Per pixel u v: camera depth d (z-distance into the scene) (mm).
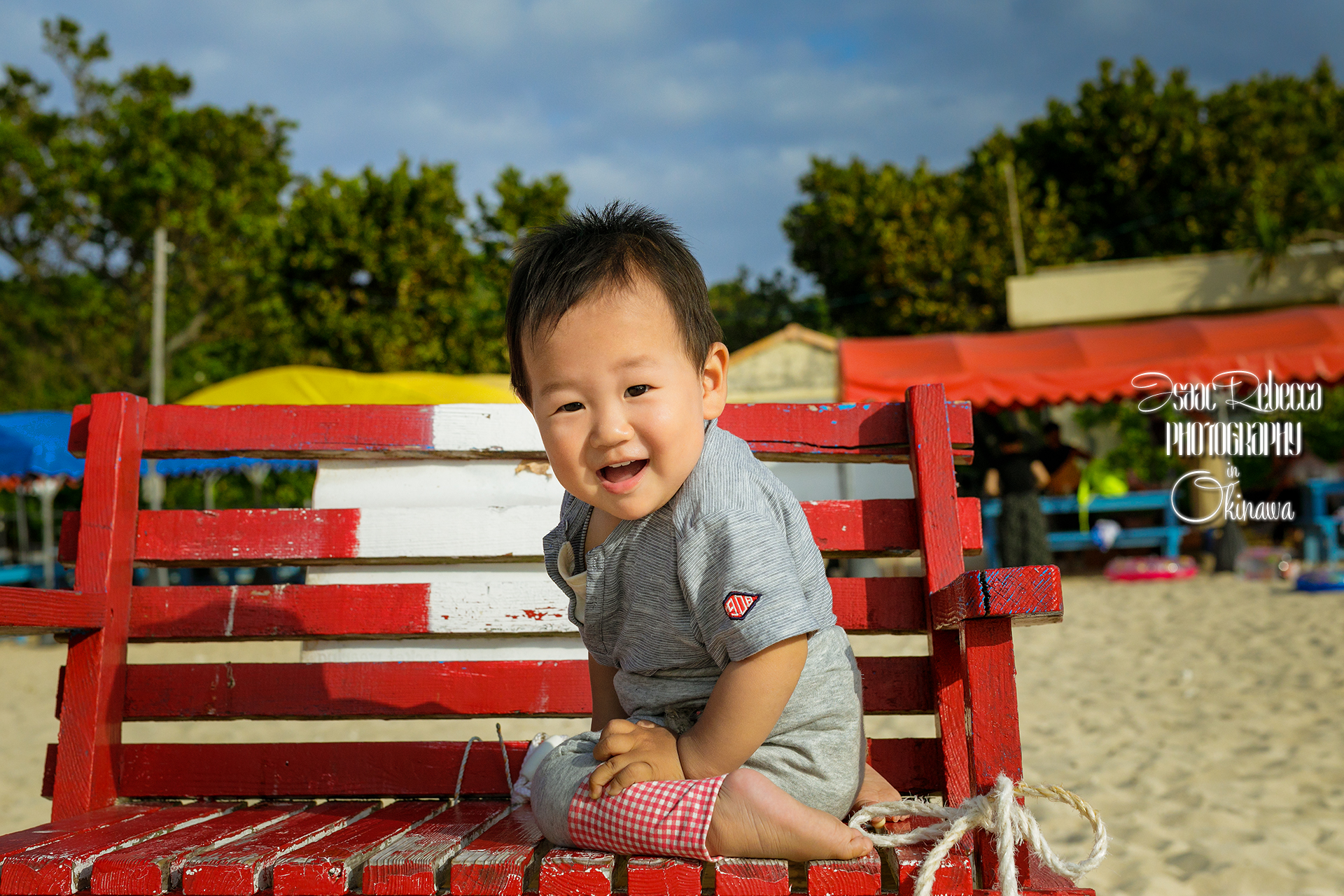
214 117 21703
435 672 1935
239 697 1921
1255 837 3039
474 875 1302
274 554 1967
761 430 1892
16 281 22359
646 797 1344
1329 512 12836
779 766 1427
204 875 1303
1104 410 14680
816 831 1294
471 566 2029
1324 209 14656
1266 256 13359
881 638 8008
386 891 1294
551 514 1973
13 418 9219
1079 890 1316
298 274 17766
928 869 1255
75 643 1852
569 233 1463
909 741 1752
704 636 1437
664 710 1532
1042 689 5746
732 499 1432
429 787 1881
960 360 10617
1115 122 21500
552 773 1474
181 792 1878
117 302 22766
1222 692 5363
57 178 20562
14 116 21719
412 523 1974
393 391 8055
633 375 1383
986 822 1291
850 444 1895
